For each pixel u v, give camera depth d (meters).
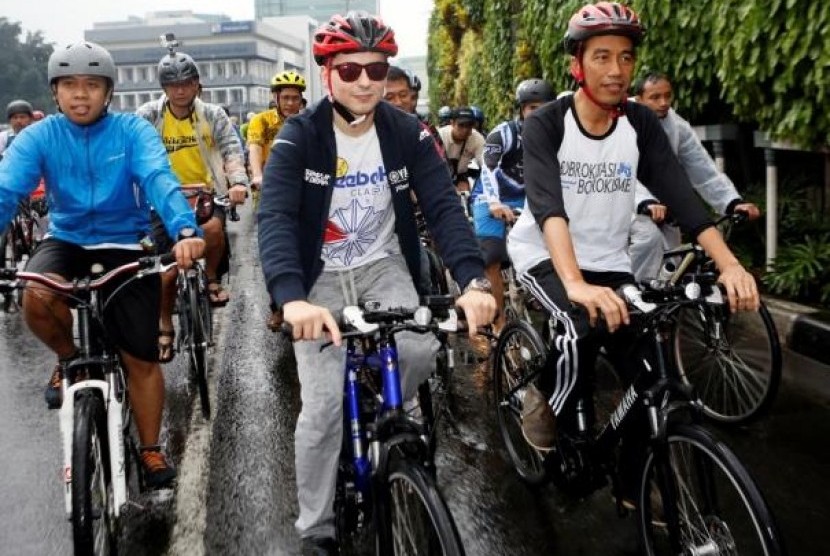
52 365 5.79
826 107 4.89
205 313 5.42
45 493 3.66
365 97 2.55
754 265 6.38
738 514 2.99
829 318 5.00
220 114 5.59
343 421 2.77
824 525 3.15
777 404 4.33
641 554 2.98
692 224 2.79
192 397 4.91
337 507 2.85
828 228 6.09
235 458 3.97
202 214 4.22
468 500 3.48
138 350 3.25
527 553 3.04
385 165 2.73
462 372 5.22
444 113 9.15
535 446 3.19
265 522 3.31
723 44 5.56
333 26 2.53
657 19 6.17
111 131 3.20
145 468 3.36
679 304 2.49
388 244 2.96
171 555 3.07
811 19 4.77
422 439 2.32
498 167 4.79
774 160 5.72
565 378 2.85
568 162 2.90
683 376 4.39
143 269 2.82
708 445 2.34
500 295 5.28
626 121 2.90
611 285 3.05
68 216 3.24
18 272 2.71
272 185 2.58
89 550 2.50
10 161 3.08
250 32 104.88
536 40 8.32
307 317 2.16
